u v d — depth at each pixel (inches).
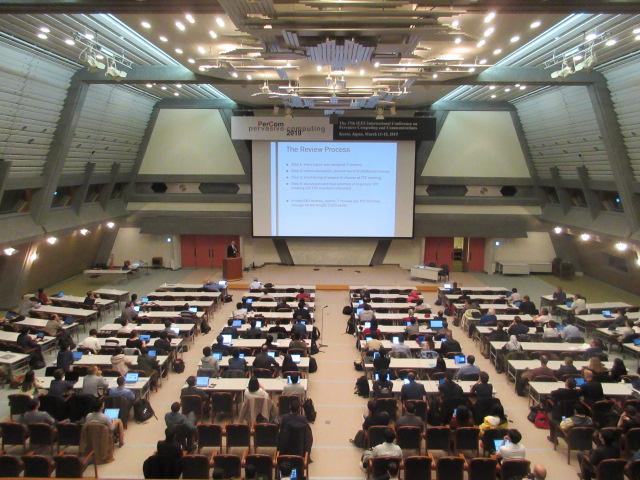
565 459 410.0
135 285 1005.8
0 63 553.6
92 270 1008.9
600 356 538.3
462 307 751.7
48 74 648.4
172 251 1150.3
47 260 945.5
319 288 994.1
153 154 1100.5
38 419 395.9
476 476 346.0
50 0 413.4
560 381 475.8
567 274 1083.9
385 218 1098.1
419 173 1101.1
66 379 462.9
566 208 1036.5
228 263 1032.8
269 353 525.3
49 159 760.3
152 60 701.3
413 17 335.9
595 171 877.2
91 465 393.1
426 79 692.1
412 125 1004.6
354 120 1005.8
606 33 533.6
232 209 1130.0
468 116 1066.7
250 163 1093.8
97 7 424.2
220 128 1080.2
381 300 787.4
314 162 1081.4
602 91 692.1
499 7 380.8
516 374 525.7
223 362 513.3
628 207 766.5
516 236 1106.1
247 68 619.8
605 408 422.9
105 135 903.7
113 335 603.5
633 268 930.1
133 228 1153.4
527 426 464.4
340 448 427.2
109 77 713.0
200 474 338.3
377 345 550.9
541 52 627.5
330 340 700.0
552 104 855.1
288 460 343.6
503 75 707.4
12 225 739.4
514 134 1069.1
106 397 439.2
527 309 725.9
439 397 443.8
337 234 1106.1
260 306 729.0
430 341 545.3
